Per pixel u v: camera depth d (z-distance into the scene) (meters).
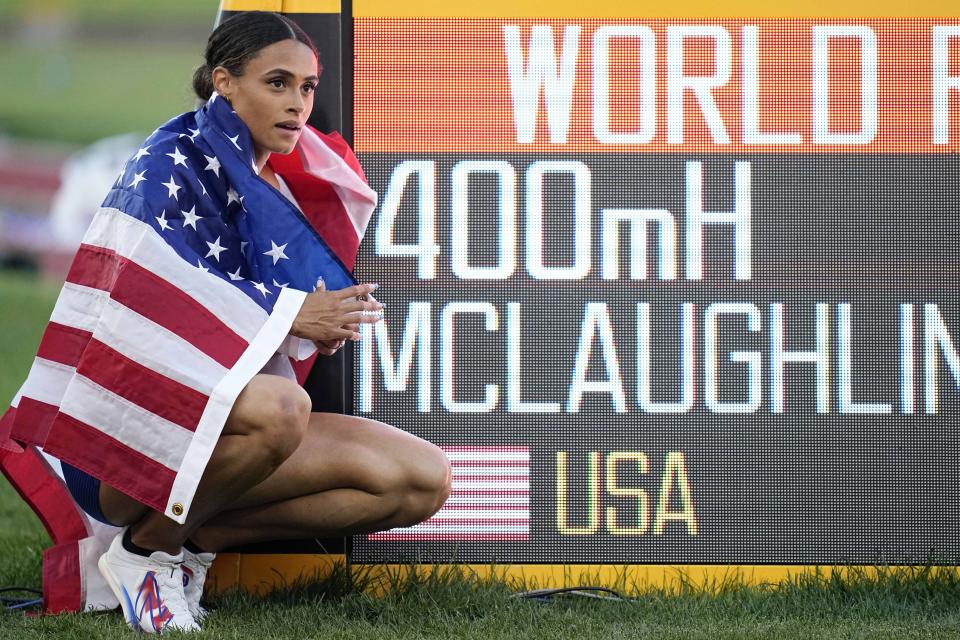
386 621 13.12
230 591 14.18
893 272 14.64
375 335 14.57
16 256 55.56
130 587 12.91
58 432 12.34
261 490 13.23
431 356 14.59
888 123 14.66
